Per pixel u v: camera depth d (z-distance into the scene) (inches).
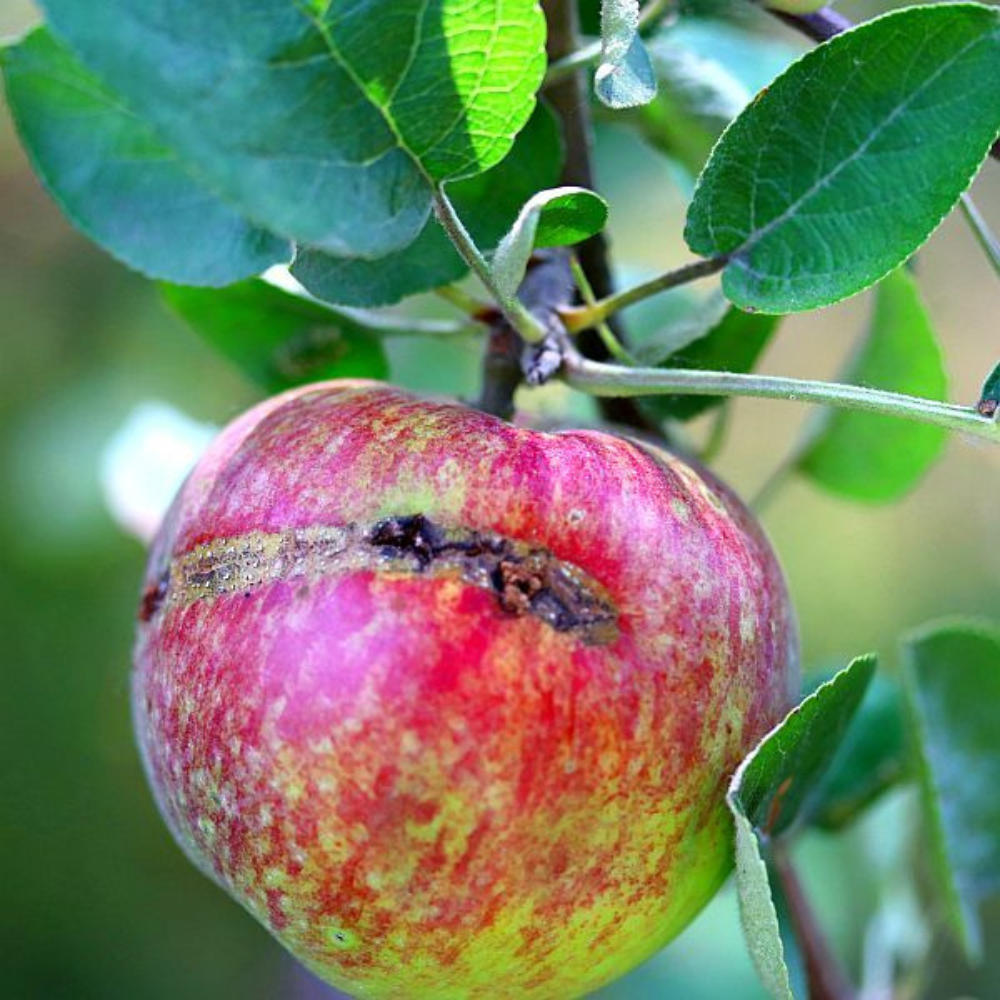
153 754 14.1
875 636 36.1
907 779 17.1
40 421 28.6
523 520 13.4
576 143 15.0
